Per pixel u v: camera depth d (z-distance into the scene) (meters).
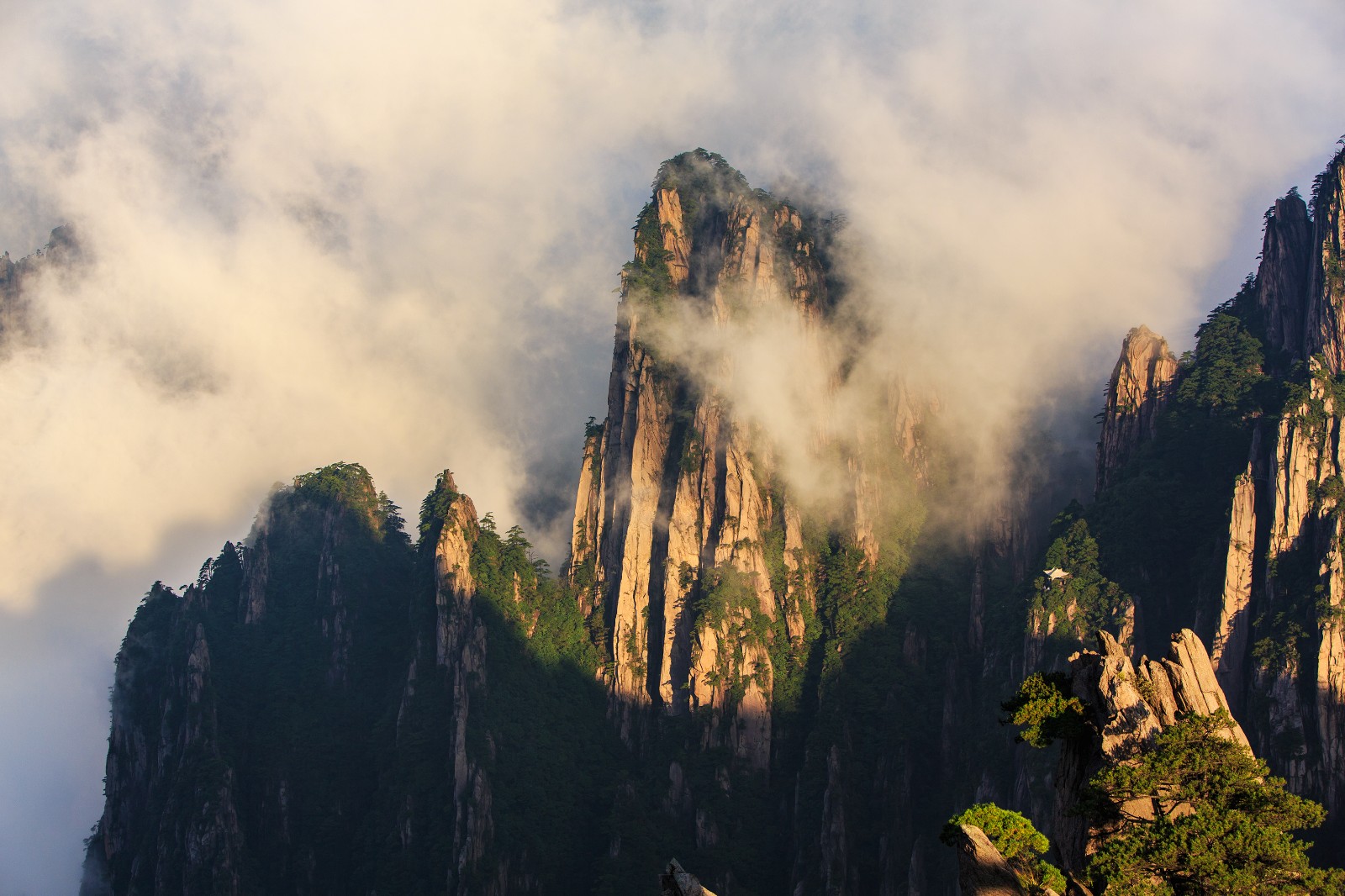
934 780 181.62
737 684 196.50
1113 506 170.88
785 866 181.12
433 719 198.50
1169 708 67.19
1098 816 64.75
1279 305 174.38
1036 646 165.88
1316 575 142.00
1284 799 61.75
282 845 198.38
